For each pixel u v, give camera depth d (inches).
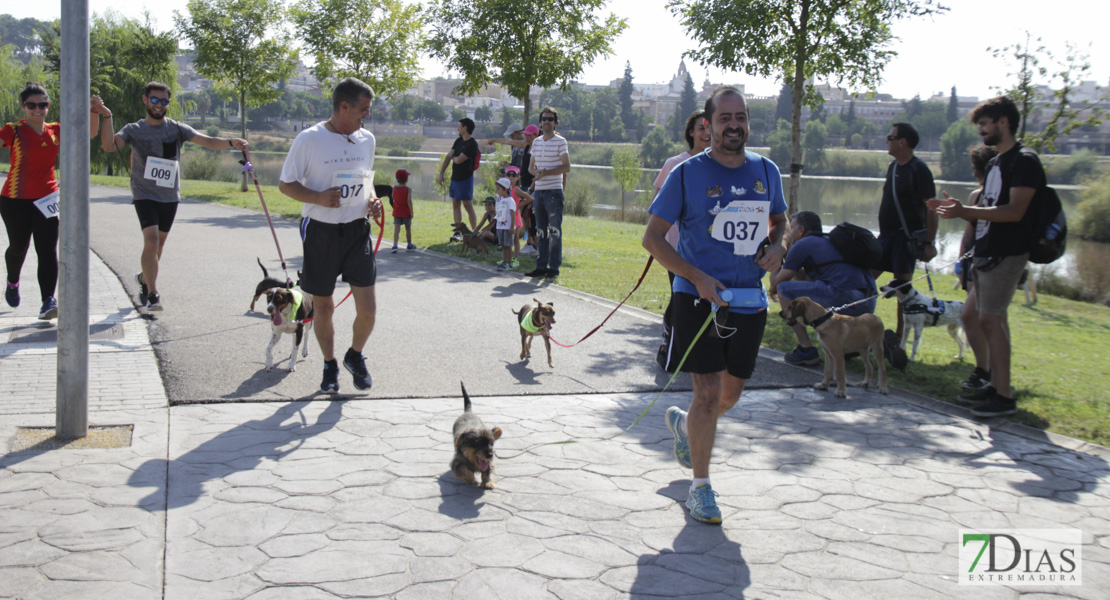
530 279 410.3
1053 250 201.2
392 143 4842.5
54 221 263.9
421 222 704.4
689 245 145.6
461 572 120.3
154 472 150.9
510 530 135.2
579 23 685.3
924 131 5073.8
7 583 111.1
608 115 5900.6
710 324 138.6
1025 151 202.4
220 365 227.3
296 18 860.0
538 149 409.4
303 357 242.2
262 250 464.4
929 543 136.6
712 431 142.3
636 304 352.8
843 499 154.3
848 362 266.7
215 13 952.9
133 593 110.3
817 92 516.7
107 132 270.4
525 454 172.2
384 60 860.0
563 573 121.3
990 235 207.5
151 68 1374.3
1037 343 352.2
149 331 262.2
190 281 358.3
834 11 451.8
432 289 370.6
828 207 1505.9
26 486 142.0
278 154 3400.6
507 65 687.1
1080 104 520.7
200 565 119.0
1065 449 187.5
